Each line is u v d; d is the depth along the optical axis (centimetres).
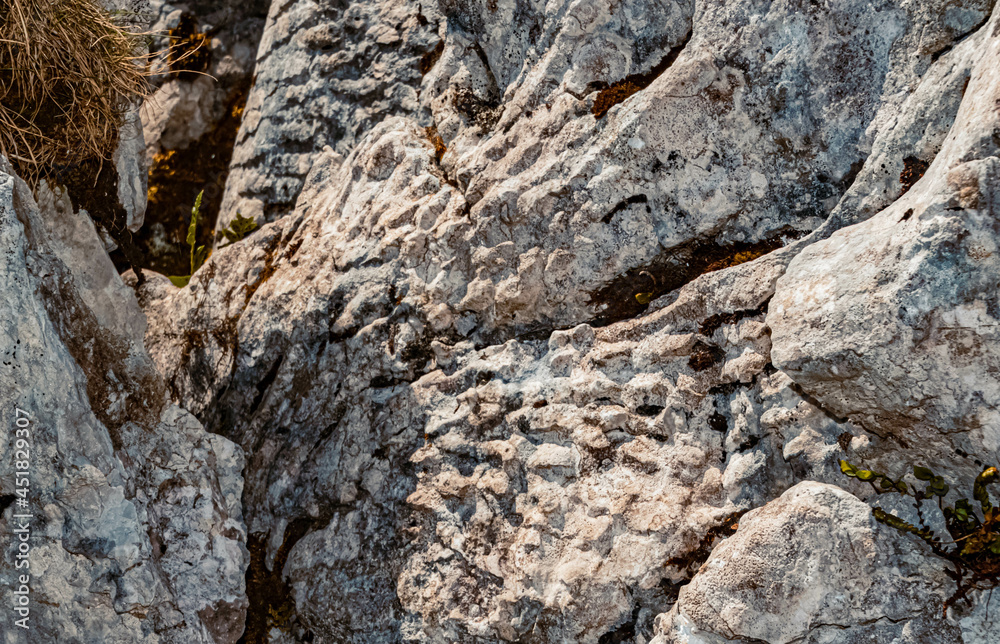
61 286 208
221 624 230
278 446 254
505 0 241
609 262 209
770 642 163
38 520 188
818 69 189
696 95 198
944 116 170
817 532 163
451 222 233
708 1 201
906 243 156
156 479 230
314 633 235
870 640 159
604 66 216
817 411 178
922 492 164
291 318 256
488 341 230
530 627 197
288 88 312
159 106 358
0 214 188
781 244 195
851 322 160
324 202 277
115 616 201
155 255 345
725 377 193
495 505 212
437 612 211
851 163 188
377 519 230
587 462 202
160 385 240
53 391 193
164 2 370
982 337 147
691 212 201
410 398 233
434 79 263
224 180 355
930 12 175
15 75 228
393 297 241
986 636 152
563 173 214
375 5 296
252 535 251
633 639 189
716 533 185
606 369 207
